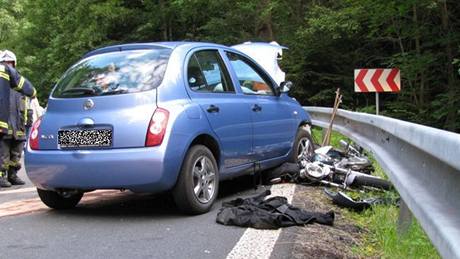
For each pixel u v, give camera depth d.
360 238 4.96
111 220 5.48
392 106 16.33
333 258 4.30
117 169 5.25
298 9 21.55
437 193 3.04
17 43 32.06
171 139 5.29
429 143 3.04
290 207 5.43
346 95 19.53
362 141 7.65
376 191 6.77
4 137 7.95
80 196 6.09
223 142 6.07
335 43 19.14
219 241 4.64
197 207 5.57
